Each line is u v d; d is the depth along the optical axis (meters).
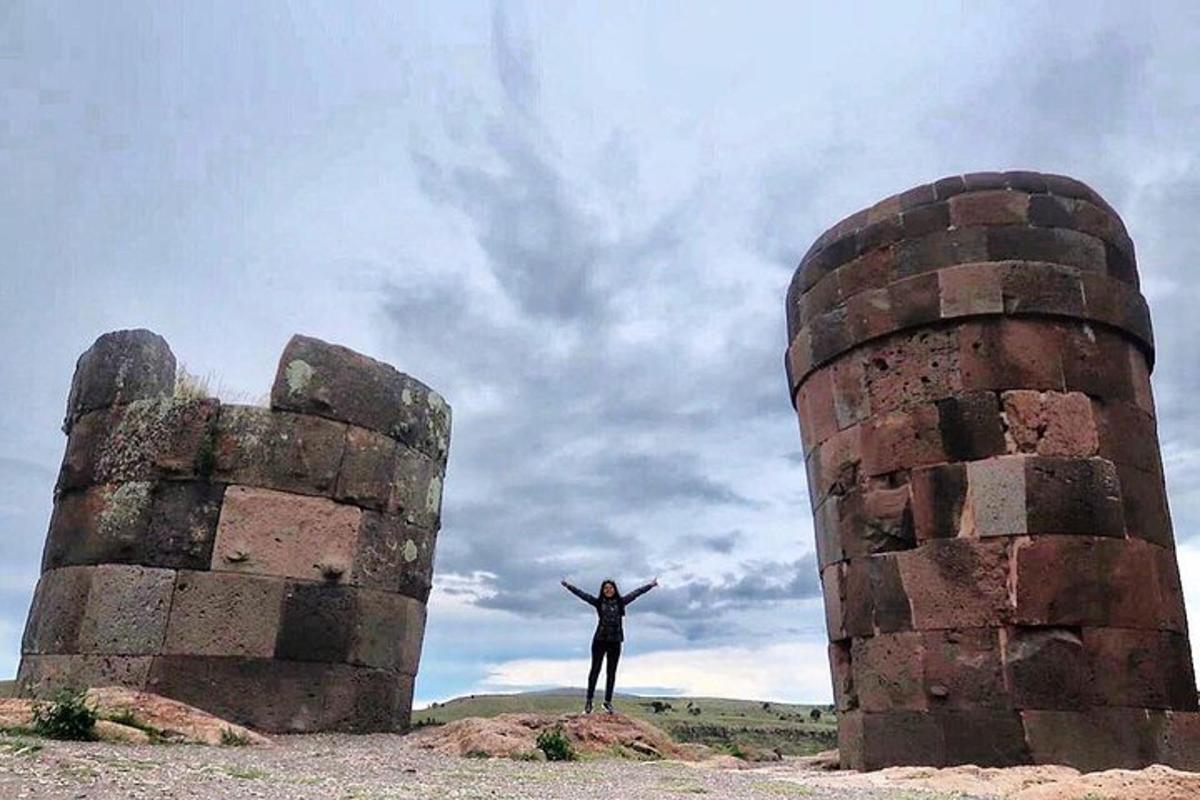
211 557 11.63
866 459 11.39
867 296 11.73
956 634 10.16
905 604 10.58
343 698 11.90
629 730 11.14
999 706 9.77
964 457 10.63
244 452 12.07
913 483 10.86
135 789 5.37
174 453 11.92
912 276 11.44
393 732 12.41
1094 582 10.04
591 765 9.03
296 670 11.63
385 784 6.37
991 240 11.17
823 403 12.26
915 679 10.29
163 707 9.37
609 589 12.73
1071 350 10.91
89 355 13.08
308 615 11.88
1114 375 11.04
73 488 12.39
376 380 13.22
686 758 11.09
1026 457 10.42
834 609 11.69
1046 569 10.04
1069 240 11.29
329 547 12.24
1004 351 10.83
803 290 12.97
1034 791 7.41
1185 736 9.91
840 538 11.58
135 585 11.45
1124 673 9.82
